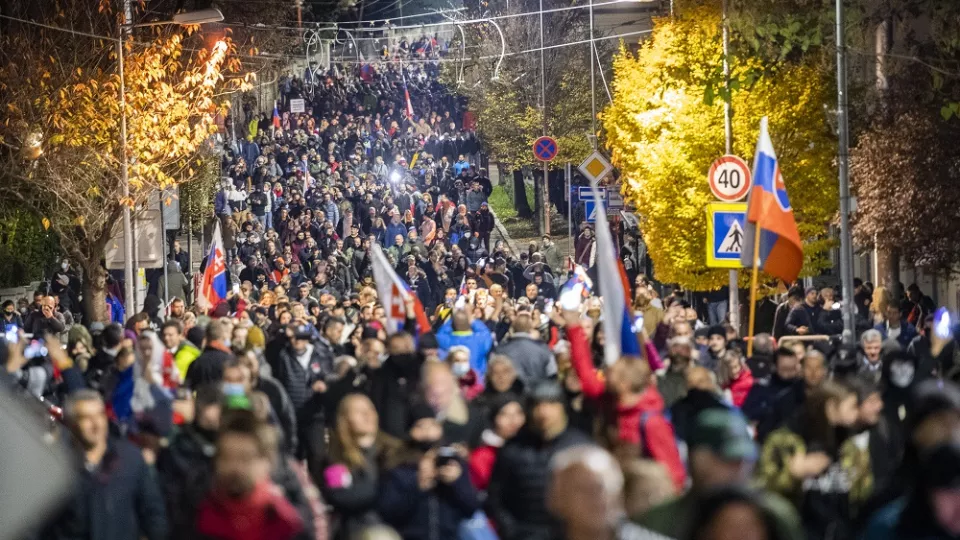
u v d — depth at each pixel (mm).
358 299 35156
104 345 21875
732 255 26906
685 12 42188
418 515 11531
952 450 7895
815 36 30906
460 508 11617
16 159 41906
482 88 80188
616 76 47656
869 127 38406
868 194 34594
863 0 33875
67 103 40844
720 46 40938
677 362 17469
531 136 76625
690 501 8477
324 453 12938
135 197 42250
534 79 77312
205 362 18984
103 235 43781
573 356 15234
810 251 39656
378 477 11547
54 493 5098
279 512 9758
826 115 39750
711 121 40625
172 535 9867
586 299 27922
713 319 42094
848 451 12102
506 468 11758
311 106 101812
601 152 72000
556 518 8531
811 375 14688
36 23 40906
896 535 8102
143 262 49344
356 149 89750
